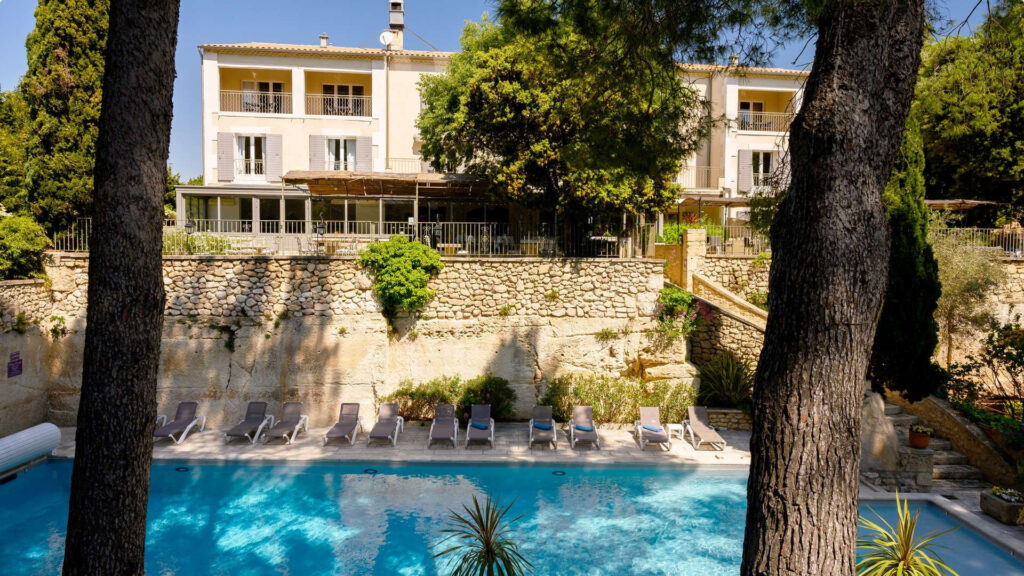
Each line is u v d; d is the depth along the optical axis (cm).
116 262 439
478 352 1428
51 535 866
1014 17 588
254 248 1584
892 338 1099
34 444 1081
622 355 1454
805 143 418
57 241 1384
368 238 1747
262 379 1362
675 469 1155
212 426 1346
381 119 2167
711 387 1399
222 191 1825
